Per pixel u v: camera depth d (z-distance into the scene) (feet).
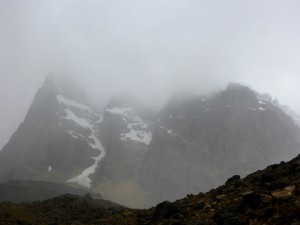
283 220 50.62
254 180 82.43
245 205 62.13
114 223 99.30
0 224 116.37
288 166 81.66
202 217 66.28
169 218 74.84
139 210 118.01
